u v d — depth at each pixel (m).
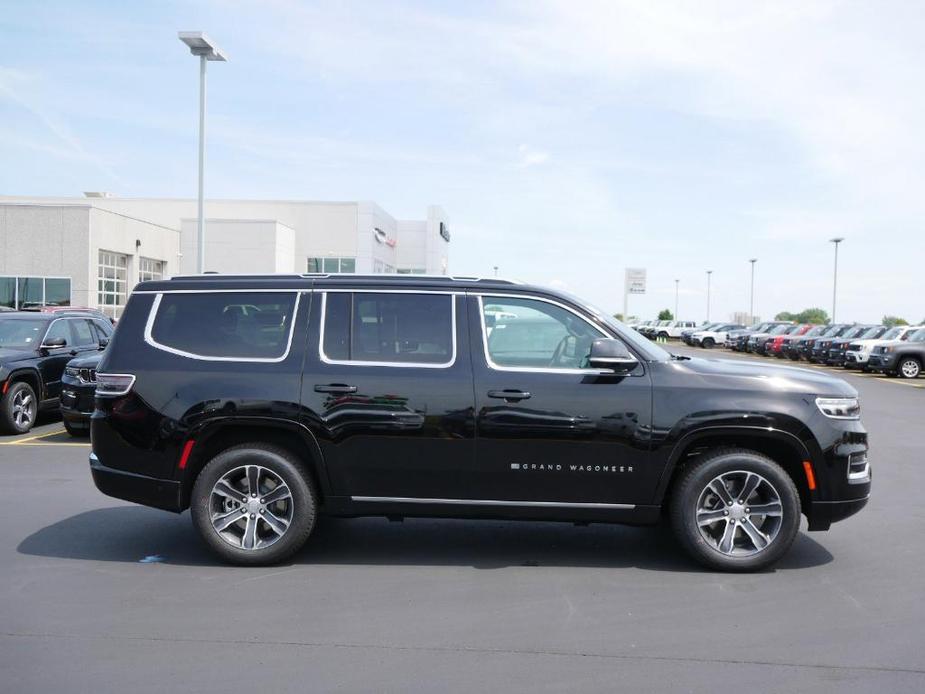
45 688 3.69
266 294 5.68
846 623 4.57
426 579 5.33
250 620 4.56
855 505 5.47
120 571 5.44
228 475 5.52
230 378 5.49
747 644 4.26
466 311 5.58
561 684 3.77
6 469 9.05
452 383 5.41
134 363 5.59
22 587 5.10
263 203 48.06
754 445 5.62
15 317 12.61
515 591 5.10
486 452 5.39
